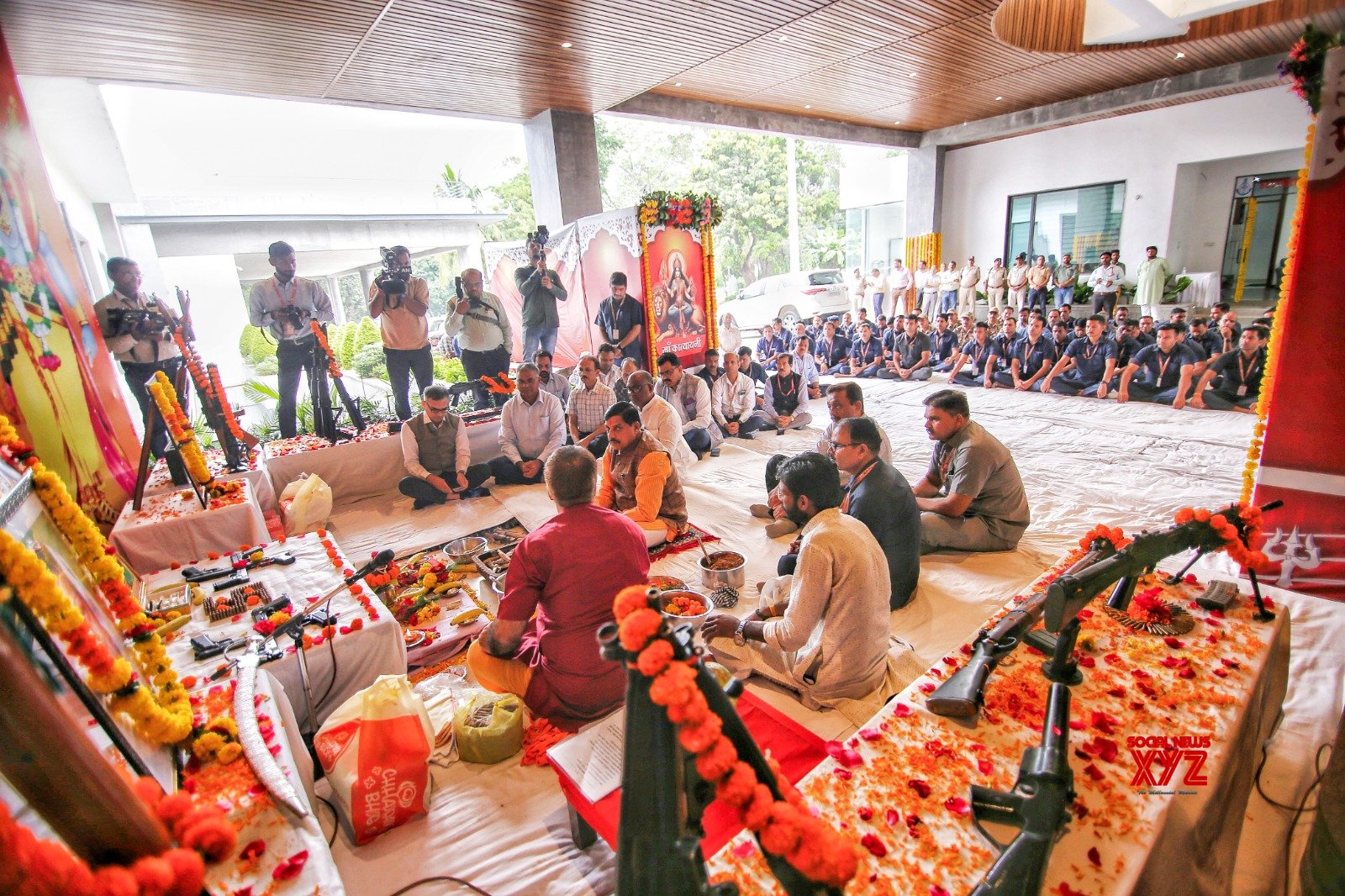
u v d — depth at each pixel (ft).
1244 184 41.04
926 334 30.12
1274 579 9.96
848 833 4.15
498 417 19.01
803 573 7.02
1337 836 4.27
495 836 6.45
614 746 5.95
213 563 9.74
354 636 7.80
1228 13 22.59
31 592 3.81
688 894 3.20
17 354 9.93
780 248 74.74
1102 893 3.69
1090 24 23.91
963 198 48.39
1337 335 9.05
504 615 7.19
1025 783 3.87
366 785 6.19
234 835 3.86
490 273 29.40
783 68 27.22
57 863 2.55
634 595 3.17
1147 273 38.63
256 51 18.89
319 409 18.30
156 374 12.08
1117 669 5.52
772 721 7.06
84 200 26.89
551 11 18.42
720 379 21.07
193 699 6.04
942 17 23.09
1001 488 11.48
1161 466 15.99
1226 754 4.64
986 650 5.51
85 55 17.63
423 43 19.52
